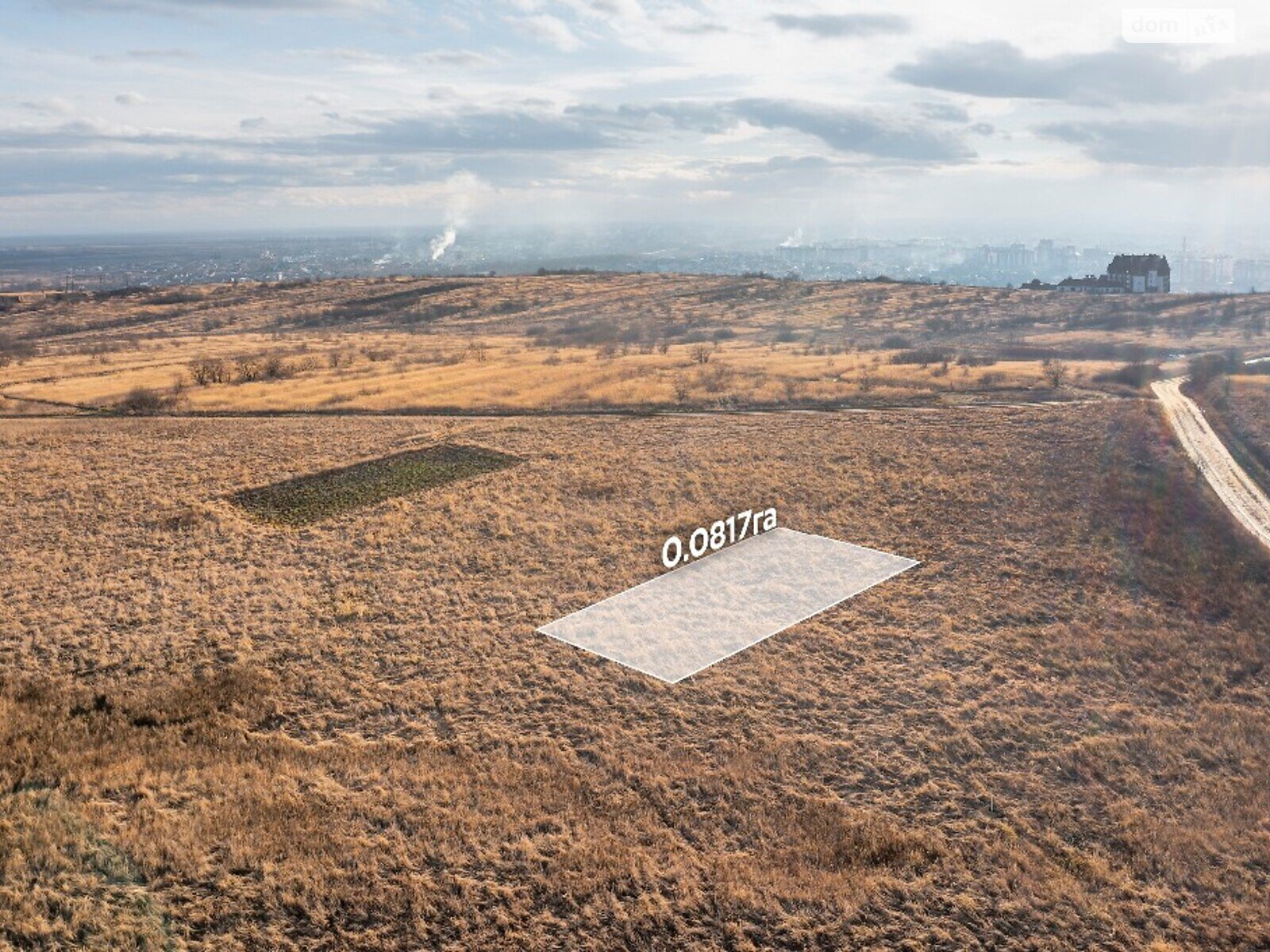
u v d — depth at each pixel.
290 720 23.86
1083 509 41.03
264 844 18.11
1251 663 28.14
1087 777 21.97
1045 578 34.03
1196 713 25.22
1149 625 30.45
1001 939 16.58
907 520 39.78
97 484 43.62
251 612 29.92
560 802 20.34
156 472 46.00
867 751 22.94
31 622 28.81
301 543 36.22
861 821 20.00
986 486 43.94
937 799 21.06
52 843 17.70
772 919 16.86
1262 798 21.23
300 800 19.88
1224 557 36.31
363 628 29.05
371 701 24.77
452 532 37.50
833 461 48.09
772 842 19.25
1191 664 28.02
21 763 21.09
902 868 18.45
